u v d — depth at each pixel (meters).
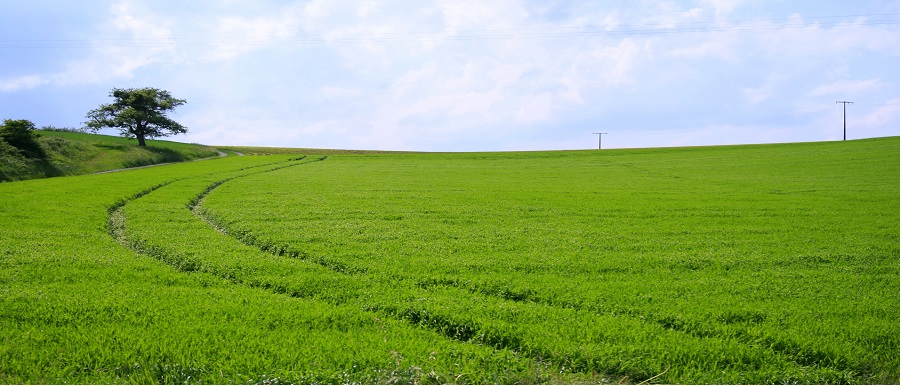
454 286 15.15
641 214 28.05
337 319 12.02
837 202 31.50
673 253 18.97
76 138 95.56
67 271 15.98
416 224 24.88
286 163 70.44
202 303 13.02
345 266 17.05
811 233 22.61
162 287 14.55
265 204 31.20
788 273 16.20
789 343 10.84
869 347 10.81
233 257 17.98
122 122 97.75
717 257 18.27
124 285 14.63
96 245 20.12
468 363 9.95
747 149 81.06
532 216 27.56
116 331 11.13
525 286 14.69
